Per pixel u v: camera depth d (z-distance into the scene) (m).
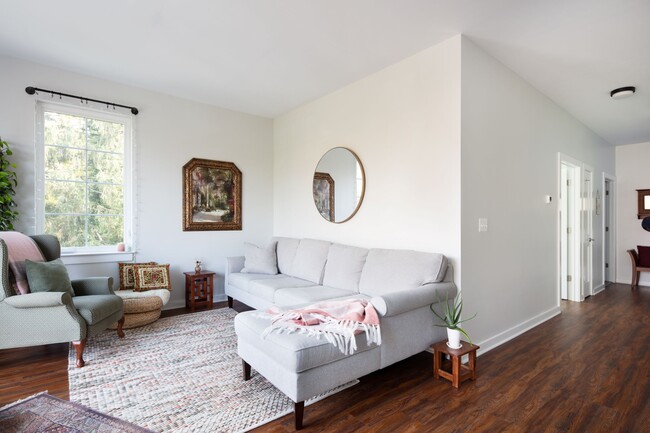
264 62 3.31
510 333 3.25
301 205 4.60
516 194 3.40
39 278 2.59
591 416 1.94
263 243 5.09
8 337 2.44
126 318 3.35
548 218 3.95
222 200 4.66
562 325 3.64
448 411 1.99
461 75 2.74
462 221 2.74
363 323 2.09
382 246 3.42
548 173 3.98
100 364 2.58
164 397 2.11
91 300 2.79
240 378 2.37
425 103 3.02
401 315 2.33
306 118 4.51
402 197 3.22
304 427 1.83
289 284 3.49
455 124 2.77
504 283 3.20
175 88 4.02
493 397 2.15
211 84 3.88
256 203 5.02
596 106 4.29
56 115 3.57
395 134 3.29
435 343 2.51
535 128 3.73
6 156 3.24
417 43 2.92
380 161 3.45
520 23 2.57
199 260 4.47
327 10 2.45
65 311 2.48
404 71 3.22
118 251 3.84
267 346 1.97
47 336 2.46
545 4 2.33
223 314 3.93
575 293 4.82
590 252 5.22
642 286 5.96
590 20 2.51
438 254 2.71
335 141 4.04
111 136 3.90
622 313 4.13
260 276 3.97
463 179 2.75
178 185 4.29
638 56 3.04
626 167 6.31
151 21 2.63
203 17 2.57
